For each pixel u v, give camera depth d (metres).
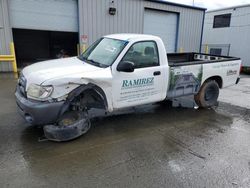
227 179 3.12
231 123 5.28
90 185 2.87
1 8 9.67
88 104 4.25
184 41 16.88
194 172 3.25
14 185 2.80
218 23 18.88
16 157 3.40
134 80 4.50
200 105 6.20
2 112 5.17
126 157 3.57
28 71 4.11
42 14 10.81
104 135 4.31
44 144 3.83
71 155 3.54
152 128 4.77
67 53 16.19
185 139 4.32
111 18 12.75
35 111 3.57
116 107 4.43
